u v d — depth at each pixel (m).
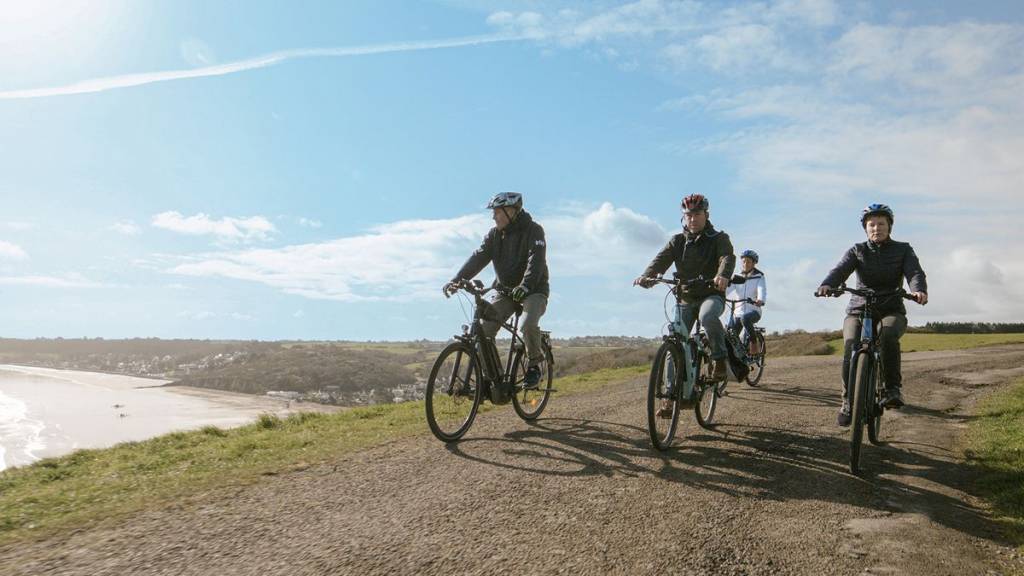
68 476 5.27
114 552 3.18
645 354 20.17
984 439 5.81
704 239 5.79
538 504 3.92
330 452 5.47
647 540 3.34
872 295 5.27
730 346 6.33
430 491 4.20
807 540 3.36
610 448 5.45
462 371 5.90
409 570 2.96
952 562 3.10
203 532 3.46
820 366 13.16
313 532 3.45
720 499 4.04
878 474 4.69
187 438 6.93
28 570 2.96
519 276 6.47
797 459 5.11
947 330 26.88
